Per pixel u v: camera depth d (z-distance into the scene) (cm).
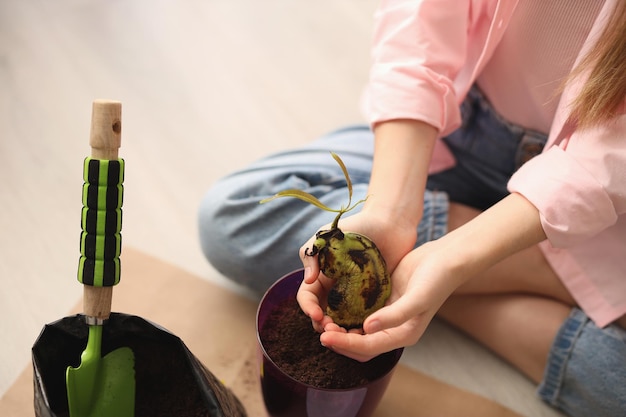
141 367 80
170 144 129
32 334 95
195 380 79
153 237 110
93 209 69
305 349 80
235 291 104
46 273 103
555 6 86
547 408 94
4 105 132
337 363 79
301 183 95
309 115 143
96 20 163
